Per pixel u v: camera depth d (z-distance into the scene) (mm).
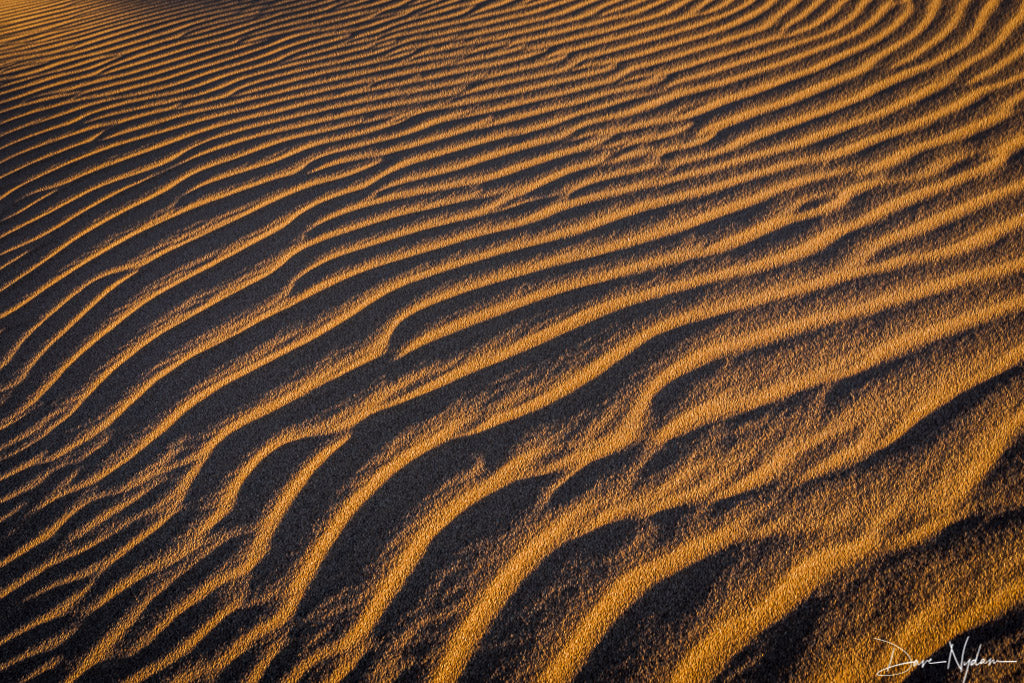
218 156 3588
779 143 3045
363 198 3109
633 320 2279
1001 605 1452
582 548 1707
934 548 1567
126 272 2803
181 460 2047
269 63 4586
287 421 2119
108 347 2453
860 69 3502
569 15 4699
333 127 3734
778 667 1445
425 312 2439
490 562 1712
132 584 1776
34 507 1978
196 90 4340
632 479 1833
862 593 1524
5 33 5684
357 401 2154
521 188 3031
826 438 1833
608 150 3205
